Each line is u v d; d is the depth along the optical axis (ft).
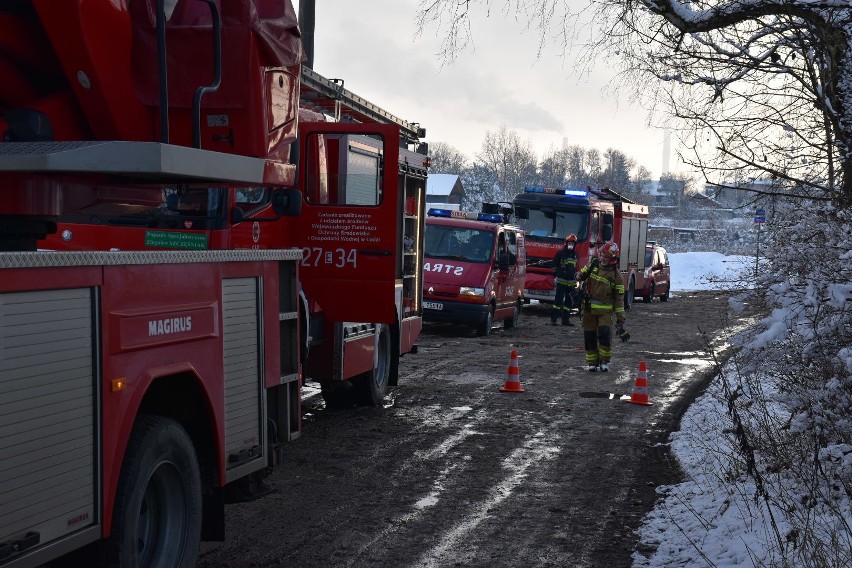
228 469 16.84
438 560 19.48
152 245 21.94
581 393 42.50
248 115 17.61
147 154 14.30
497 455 29.50
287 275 19.31
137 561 14.05
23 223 16.17
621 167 338.54
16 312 11.23
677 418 37.01
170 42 17.10
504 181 413.39
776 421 24.62
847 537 18.01
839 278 19.81
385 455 29.01
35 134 15.84
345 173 32.01
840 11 23.62
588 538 21.30
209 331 15.92
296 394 19.69
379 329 37.47
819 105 25.07
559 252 77.51
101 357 12.87
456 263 67.26
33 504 11.57
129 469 13.74
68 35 15.56
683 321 85.40
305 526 21.59
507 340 64.59
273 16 18.35
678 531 21.48
